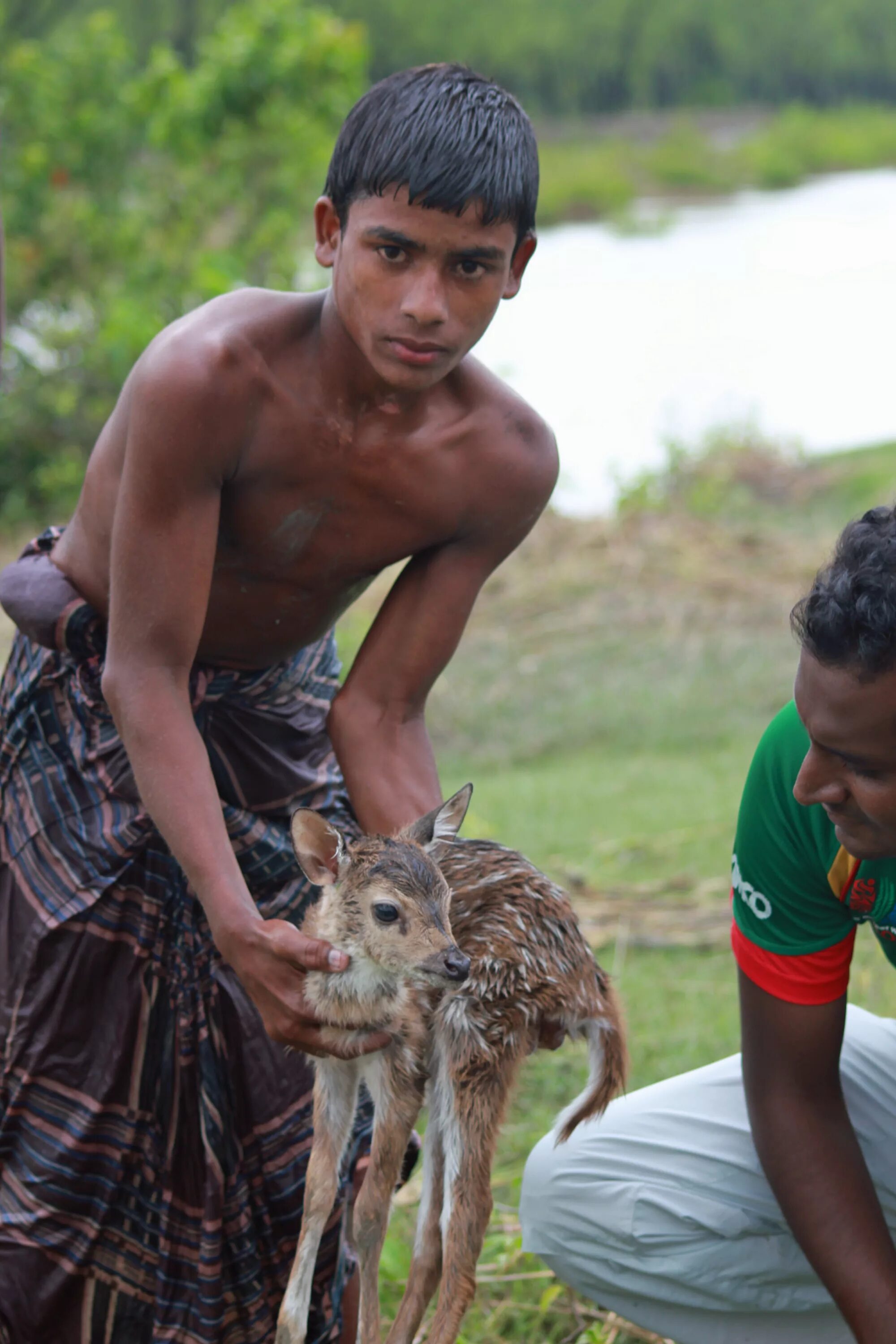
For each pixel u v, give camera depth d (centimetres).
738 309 2281
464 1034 315
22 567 361
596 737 930
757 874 314
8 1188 352
